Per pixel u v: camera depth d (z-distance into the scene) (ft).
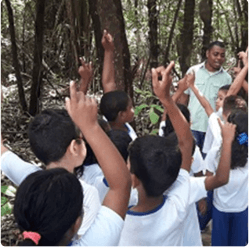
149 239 5.82
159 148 5.77
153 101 17.72
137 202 6.28
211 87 14.25
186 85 8.24
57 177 4.32
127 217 5.85
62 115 5.66
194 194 6.46
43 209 4.17
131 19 19.90
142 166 5.70
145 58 20.18
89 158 7.32
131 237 5.86
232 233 9.41
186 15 15.85
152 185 5.70
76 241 4.51
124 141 7.39
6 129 17.38
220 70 14.34
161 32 18.76
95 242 4.43
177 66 20.63
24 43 22.38
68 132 5.50
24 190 4.26
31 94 18.20
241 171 9.00
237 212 9.22
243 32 17.28
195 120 14.06
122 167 4.52
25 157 14.98
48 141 5.47
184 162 6.40
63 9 22.72
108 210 4.53
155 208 5.83
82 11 20.89
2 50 22.57
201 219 10.27
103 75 10.09
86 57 20.79
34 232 4.15
